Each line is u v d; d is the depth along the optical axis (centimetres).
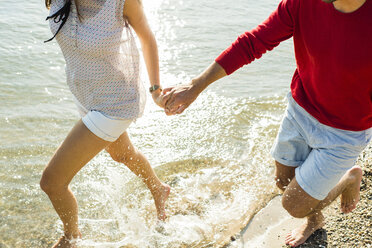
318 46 227
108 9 228
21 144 372
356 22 205
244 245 283
